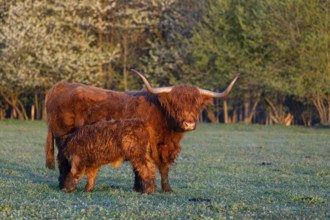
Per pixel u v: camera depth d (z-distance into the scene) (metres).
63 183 11.51
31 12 41.91
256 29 38.12
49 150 12.33
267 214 8.83
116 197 10.34
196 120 11.13
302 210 9.23
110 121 10.87
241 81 40.56
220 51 40.72
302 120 48.31
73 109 11.88
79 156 10.91
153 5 44.94
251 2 40.06
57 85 12.48
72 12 43.44
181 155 19.38
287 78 39.19
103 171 14.52
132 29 45.75
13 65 40.97
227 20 41.28
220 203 9.64
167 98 11.06
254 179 13.42
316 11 37.47
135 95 11.70
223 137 28.77
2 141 24.83
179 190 11.48
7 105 47.34
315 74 38.19
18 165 16.17
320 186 12.45
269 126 38.53
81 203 9.64
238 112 51.78
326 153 20.45
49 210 8.88
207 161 17.48
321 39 37.22
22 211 8.76
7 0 42.66
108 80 46.03
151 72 45.12
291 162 17.39
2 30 40.91
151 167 10.84
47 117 12.42
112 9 45.59
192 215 8.61
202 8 43.94
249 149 21.91
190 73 43.84
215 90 43.34
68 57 41.28
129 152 10.66
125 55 45.62
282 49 37.81
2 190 11.06
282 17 38.03
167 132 11.23
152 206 9.35
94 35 45.78
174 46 45.62
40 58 40.44
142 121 10.84
